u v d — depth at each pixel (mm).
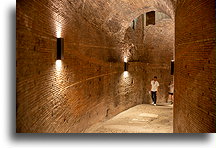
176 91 6082
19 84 3438
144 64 13547
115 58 10477
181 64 5457
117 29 10328
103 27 8992
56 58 5129
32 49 3910
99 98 8805
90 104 7887
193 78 4441
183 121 5145
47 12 4574
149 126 8562
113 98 10359
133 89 12570
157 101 13977
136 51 12773
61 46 5176
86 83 7488
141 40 13227
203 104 3898
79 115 6895
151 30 13227
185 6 5129
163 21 12734
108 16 8922
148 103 13797
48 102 4676
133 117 10203
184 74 5129
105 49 9344
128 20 10719
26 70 3676
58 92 5281
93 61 8102
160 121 9516
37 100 4117
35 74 4031
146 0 9406
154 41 13500
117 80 10758
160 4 9070
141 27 13070
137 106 12773
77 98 6703
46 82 4559
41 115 4309
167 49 13695
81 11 6836
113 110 10398
